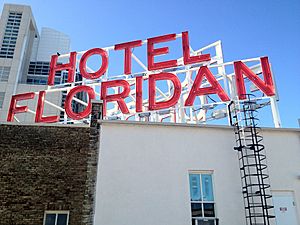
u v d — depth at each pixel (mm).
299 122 16906
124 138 14844
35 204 13414
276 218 14125
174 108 19672
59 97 51469
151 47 22312
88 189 13688
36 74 61281
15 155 14328
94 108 15602
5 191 13555
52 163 14289
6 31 59750
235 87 20484
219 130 15484
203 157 14805
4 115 49812
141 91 20781
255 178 14555
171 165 14484
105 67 22750
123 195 13672
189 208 13742
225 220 13703
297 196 14539
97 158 14391
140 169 14250
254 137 15438
